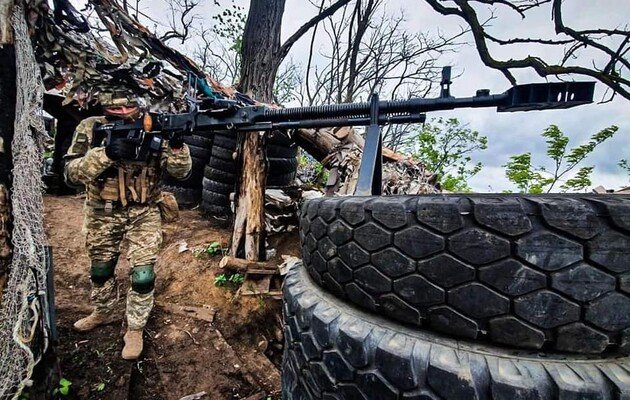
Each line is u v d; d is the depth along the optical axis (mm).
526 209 869
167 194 2793
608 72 4961
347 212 1164
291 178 5969
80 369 2309
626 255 811
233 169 5746
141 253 2508
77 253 4090
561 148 8172
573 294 829
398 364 932
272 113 1780
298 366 1272
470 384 840
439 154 13633
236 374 2539
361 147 4504
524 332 861
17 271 1514
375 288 1061
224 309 3246
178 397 2281
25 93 1603
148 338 2713
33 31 1818
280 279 3693
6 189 1484
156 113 2059
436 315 954
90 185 2398
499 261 873
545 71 5027
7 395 1497
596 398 770
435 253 946
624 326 815
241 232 4008
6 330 1486
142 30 2473
